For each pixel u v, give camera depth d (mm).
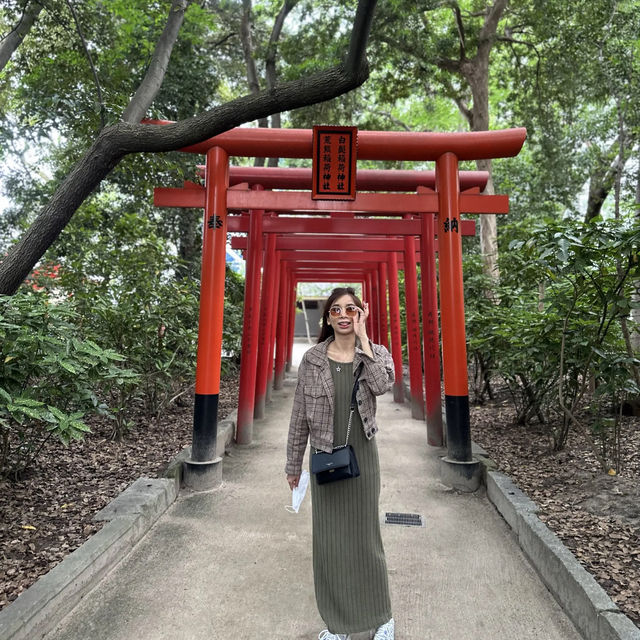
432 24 11750
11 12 5520
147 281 5801
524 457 4445
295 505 2121
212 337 4215
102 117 3922
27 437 3637
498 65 14273
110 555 2697
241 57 13125
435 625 2252
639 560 2484
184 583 2584
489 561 2861
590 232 3375
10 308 2848
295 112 11750
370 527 2059
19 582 2334
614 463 3865
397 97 12023
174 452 4672
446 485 4188
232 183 5684
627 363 3656
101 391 4984
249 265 5867
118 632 2178
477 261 7785
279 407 8047
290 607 2383
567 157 11695
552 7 10070
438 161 4500
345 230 6258
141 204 9266
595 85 10453
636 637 1830
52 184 10195
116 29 8273
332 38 10031
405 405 8156
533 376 4957
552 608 2385
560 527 2883
